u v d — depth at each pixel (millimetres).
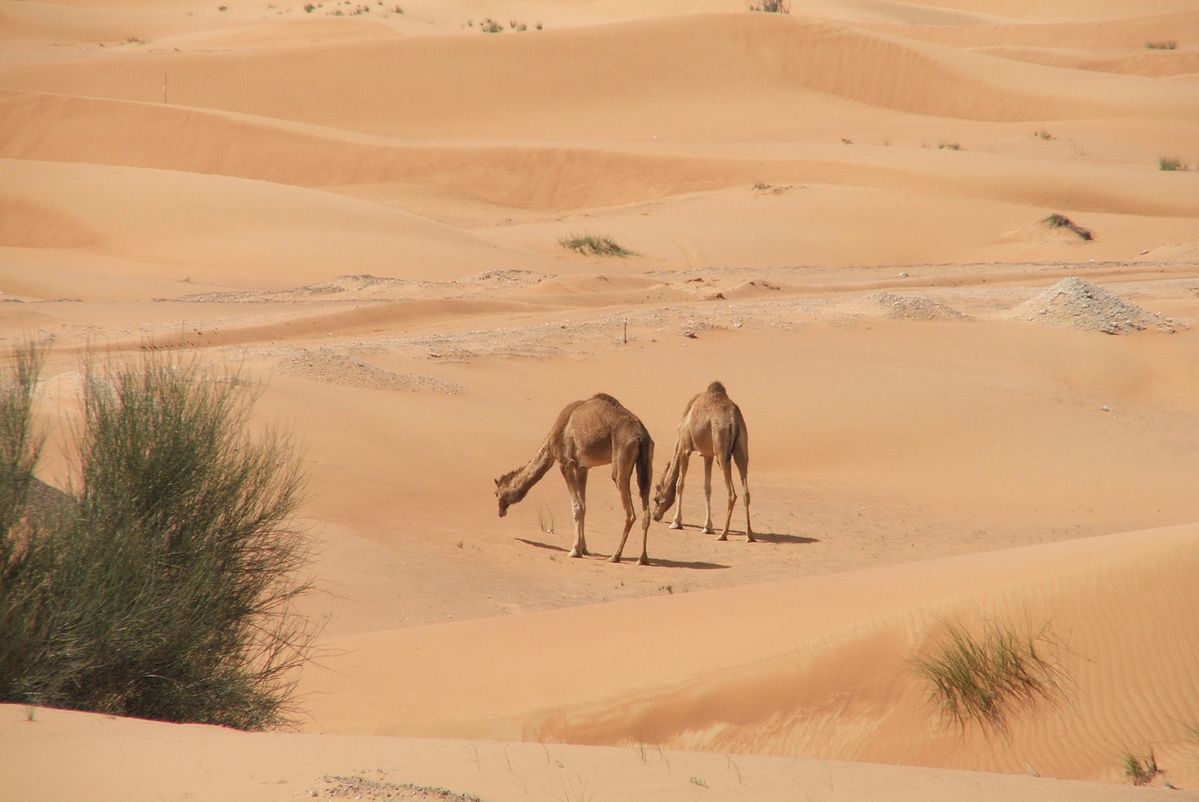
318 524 62594
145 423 35875
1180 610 38281
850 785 24906
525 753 25969
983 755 35062
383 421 84562
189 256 180750
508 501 69562
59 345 100625
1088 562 42094
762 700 38031
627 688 38938
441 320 132000
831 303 146750
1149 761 33375
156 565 33500
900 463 95188
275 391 82750
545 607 56062
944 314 141875
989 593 41094
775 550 70000
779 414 102688
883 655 38969
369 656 44000
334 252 181625
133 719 26781
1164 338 139750
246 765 22609
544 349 112250
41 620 30812
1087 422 107188
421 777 22641
